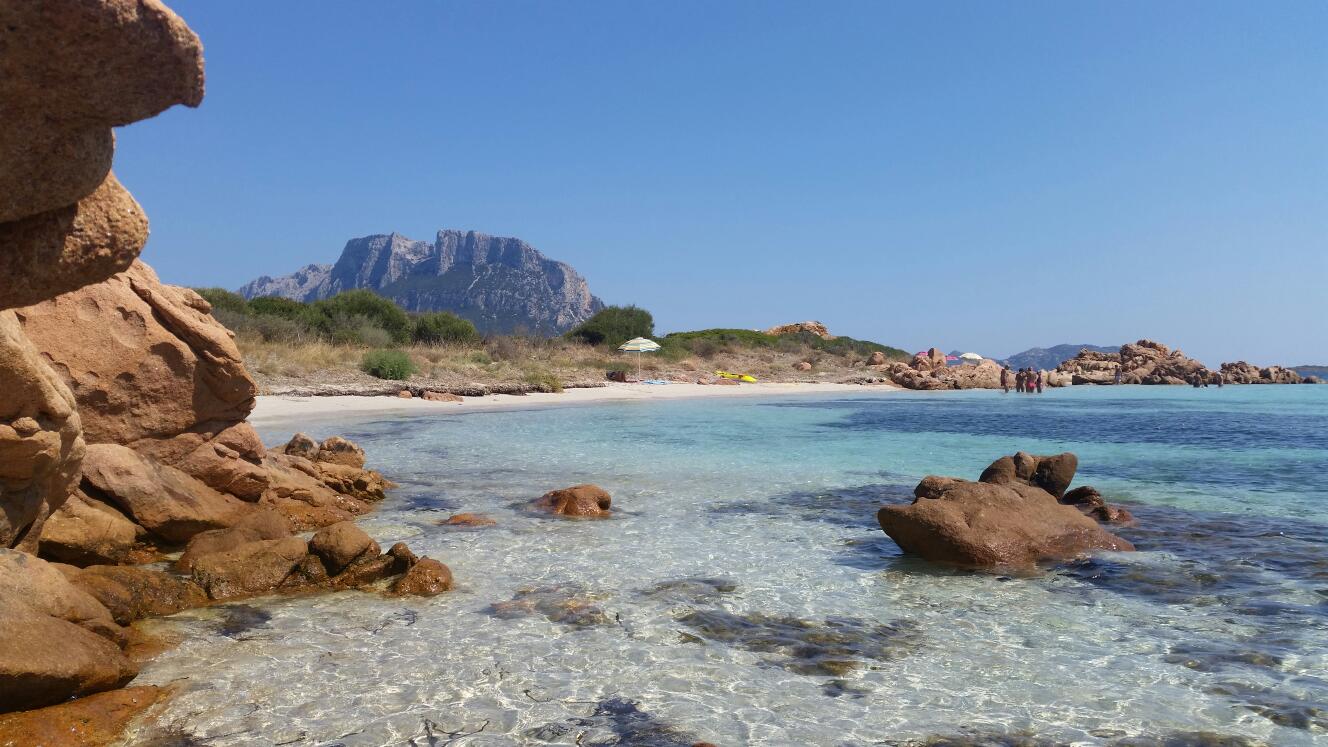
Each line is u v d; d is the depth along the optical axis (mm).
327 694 5945
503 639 7188
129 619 7359
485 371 47781
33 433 6570
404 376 41094
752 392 55125
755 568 9781
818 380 69062
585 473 17703
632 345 57375
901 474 17906
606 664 6625
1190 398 55656
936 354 81500
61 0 3119
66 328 10195
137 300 10805
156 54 3564
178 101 3891
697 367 68312
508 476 17172
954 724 5555
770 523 12516
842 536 11617
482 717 5602
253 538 9703
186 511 10359
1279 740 5328
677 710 5742
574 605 8180
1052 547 10305
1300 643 7168
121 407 10656
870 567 9867
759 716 5664
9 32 3137
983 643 7207
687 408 39250
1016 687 6211
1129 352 88500
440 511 13289
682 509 13648
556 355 62938
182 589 8102
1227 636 7375
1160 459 20844
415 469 18125
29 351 6383
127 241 4574
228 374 11336
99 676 5691
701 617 7871
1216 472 18312
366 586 8812
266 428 25172
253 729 5363
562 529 11938
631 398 45844
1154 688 6188
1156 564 9922
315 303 58188
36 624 5637
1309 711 5762
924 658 6832
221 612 7855
